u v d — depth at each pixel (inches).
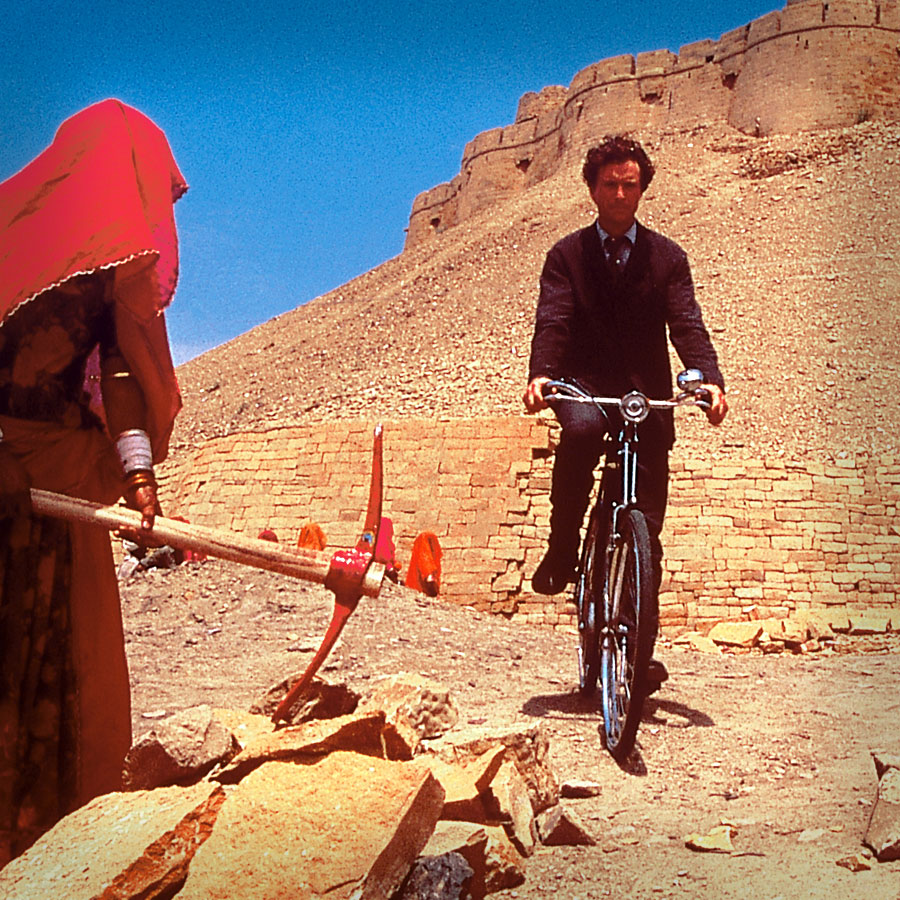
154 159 117.0
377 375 1263.5
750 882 101.3
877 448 839.1
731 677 257.4
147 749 114.8
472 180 2593.5
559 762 161.3
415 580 545.3
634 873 107.7
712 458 850.8
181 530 111.0
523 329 1331.2
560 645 335.6
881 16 2048.5
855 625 569.9
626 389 186.7
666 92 2228.1
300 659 284.8
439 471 738.2
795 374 1052.5
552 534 191.9
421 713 144.5
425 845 100.0
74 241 108.0
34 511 111.3
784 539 667.4
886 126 1897.1
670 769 156.6
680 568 660.7
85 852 96.0
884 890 95.8
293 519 796.6
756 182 1845.5
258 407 1279.5
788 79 2032.5
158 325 116.3
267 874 90.7
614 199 181.9
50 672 113.3
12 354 113.4
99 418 121.7
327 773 103.4
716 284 1407.5
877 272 1311.5
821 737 173.0
